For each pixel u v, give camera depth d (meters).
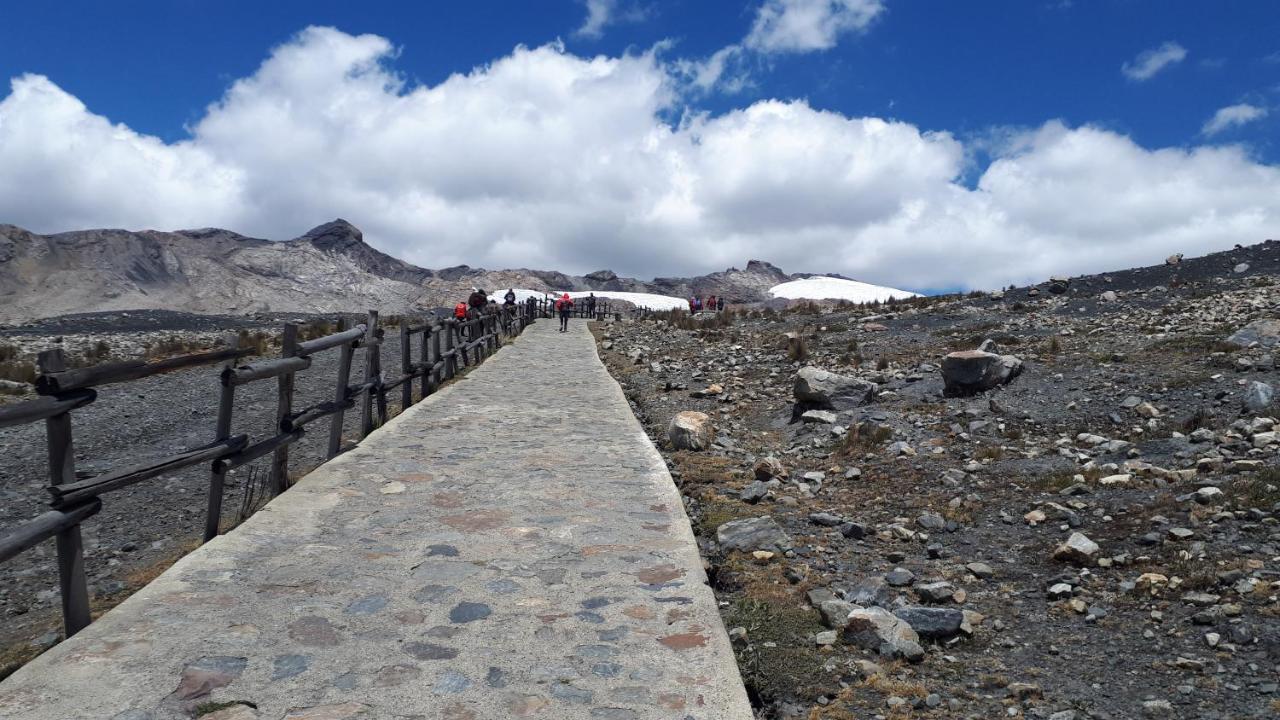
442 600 4.80
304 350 7.25
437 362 14.53
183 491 8.59
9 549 3.54
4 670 4.70
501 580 5.16
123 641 4.07
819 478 8.55
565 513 6.72
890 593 5.46
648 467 8.52
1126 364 12.95
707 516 7.17
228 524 6.77
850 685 4.27
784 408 12.78
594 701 3.68
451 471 8.07
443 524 6.32
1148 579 5.25
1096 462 8.24
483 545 5.84
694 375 16.56
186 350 22.03
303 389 15.05
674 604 4.83
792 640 4.76
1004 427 10.18
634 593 5.00
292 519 6.25
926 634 4.85
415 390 14.32
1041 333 18.14
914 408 11.55
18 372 15.30
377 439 9.44
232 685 3.68
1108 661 4.48
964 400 11.84
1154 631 4.74
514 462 8.59
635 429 10.85
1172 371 11.95
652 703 3.68
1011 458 8.77
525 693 3.72
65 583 4.19
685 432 10.01
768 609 5.18
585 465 8.54
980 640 4.85
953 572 5.92
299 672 3.84
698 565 5.52
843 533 6.81
